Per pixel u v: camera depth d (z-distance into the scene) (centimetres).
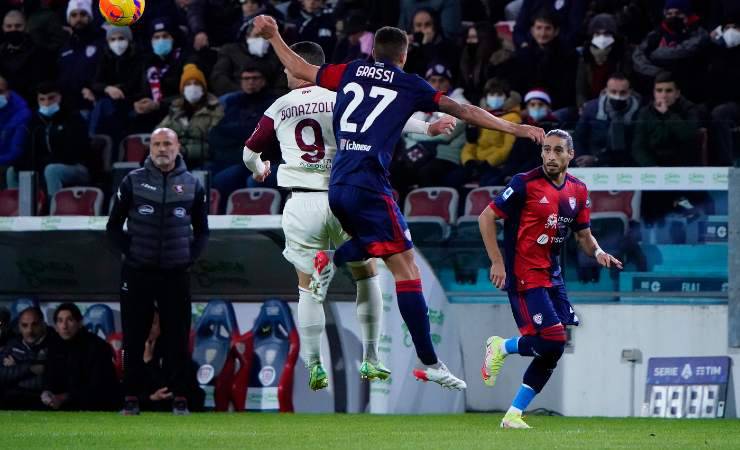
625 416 3984
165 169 3716
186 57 5494
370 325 2945
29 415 3725
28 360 4072
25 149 4469
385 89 2675
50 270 4391
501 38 5434
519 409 3159
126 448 2527
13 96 5250
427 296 3972
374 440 2705
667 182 4066
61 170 4441
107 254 4297
